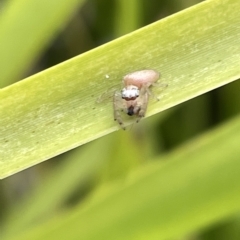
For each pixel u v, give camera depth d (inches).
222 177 3.9
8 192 6.3
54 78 3.7
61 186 5.6
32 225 5.4
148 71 3.7
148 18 5.9
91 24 6.3
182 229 4.0
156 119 5.5
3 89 3.7
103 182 5.2
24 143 3.7
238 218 5.3
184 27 3.7
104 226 4.0
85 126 3.8
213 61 3.7
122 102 3.8
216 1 3.6
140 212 4.0
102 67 3.7
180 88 3.7
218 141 3.9
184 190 4.0
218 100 6.0
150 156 5.4
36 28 4.6
